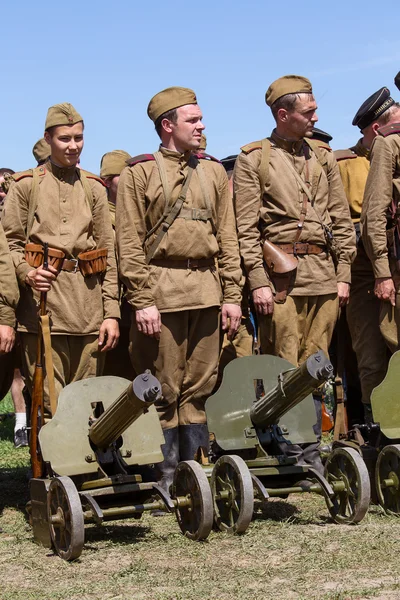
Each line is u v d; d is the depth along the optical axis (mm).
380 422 6633
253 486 5973
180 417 7020
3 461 9219
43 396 6441
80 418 5883
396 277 7270
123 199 6816
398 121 7992
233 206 7359
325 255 7297
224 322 6980
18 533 6059
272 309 7137
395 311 7320
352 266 7898
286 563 5086
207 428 6891
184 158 6922
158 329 6727
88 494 5520
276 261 7137
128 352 7539
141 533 5930
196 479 5617
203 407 7039
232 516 5828
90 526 6148
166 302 6762
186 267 6840
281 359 6594
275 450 6387
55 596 4613
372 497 6688
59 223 6617
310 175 7305
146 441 5988
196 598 4492
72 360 6668
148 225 6855
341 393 7855
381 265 7254
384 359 7844
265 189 7242
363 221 7352
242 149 7309
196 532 5637
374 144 7301
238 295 7016
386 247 7281
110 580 4863
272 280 7199
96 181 6852
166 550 5465
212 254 6918
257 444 6332
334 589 4562
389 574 4824
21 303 6590
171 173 6836
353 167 8211
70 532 5316
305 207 7215
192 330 6902
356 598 4410
